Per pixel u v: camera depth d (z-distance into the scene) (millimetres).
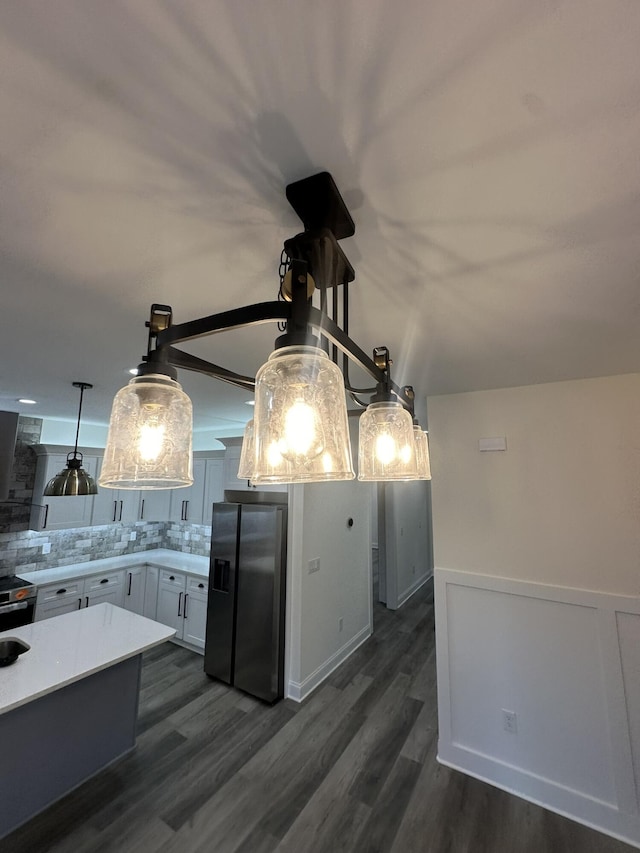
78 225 807
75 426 4395
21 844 1847
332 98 518
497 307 1170
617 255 881
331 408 580
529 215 744
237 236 842
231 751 2453
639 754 1916
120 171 654
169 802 2068
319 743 2525
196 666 3604
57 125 564
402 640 4129
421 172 641
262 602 3150
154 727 2699
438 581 2498
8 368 1992
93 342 1569
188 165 639
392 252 875
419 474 1141
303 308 548
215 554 3533
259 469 576
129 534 4910
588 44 445
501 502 2373
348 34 440
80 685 2234
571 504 2189
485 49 453
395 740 2549
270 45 453
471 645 2367
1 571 3771
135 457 645
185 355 730
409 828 1914
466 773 2264
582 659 2090
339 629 3688
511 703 2227
